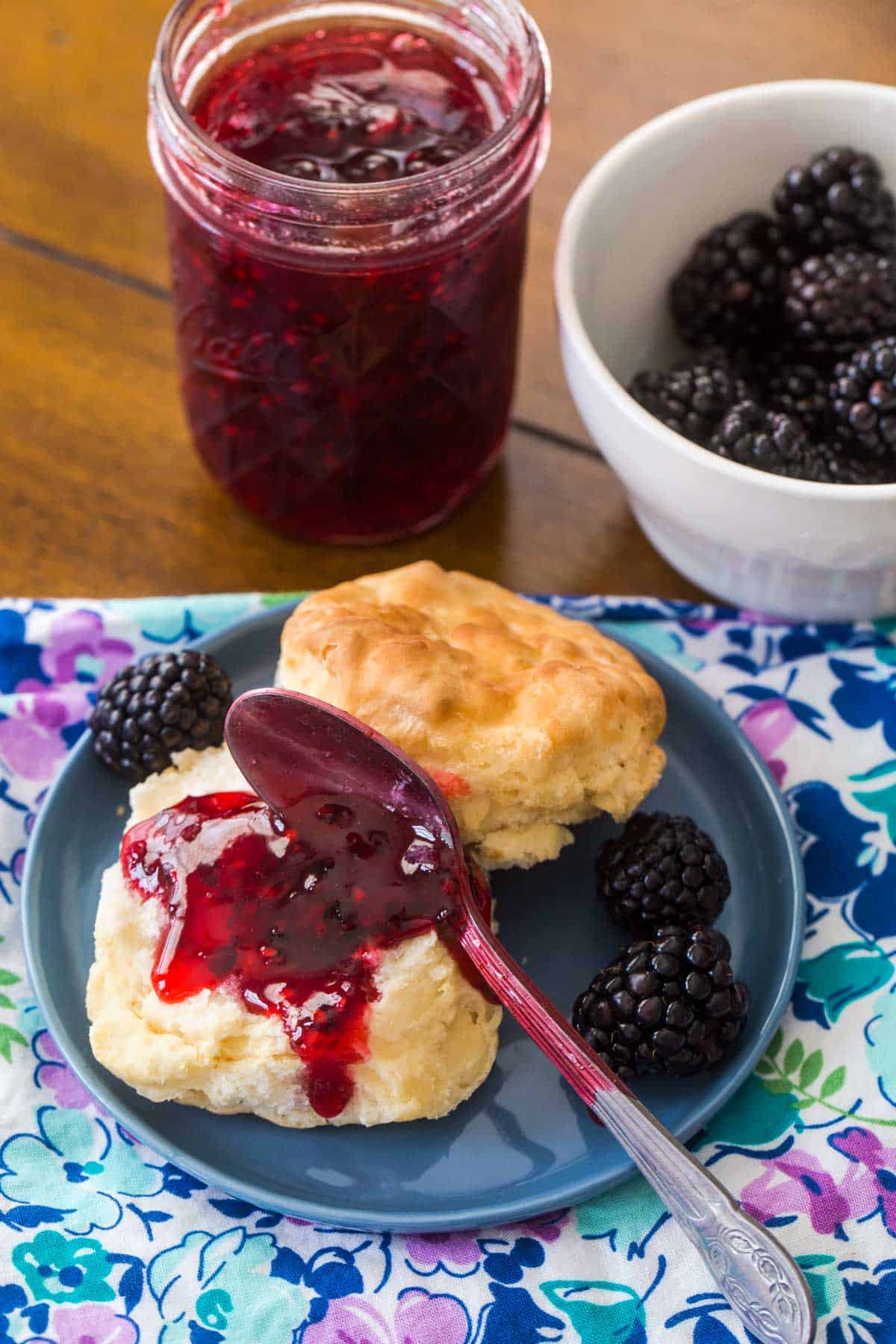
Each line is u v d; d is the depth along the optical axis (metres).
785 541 0.48
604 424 0.48
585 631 0.49
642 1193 0.44
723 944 0.44
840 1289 0.43
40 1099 0.45
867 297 0.50
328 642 0.46
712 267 0.51
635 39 0.58
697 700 0.49
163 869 0.45
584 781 0.46
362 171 0.48
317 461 0.50
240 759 0.45
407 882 0.45
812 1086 0.45
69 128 0.57
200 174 0.46
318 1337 0.43
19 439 0.53
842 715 0.50
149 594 0.52
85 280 0.55
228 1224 0.44
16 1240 0.44
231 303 0.48
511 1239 0.44
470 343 0.49
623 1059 0.44
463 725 0.45
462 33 0.49
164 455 0.53
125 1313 0.43
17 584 0.52
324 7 0.49
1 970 0.47
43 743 0.49
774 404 0.51
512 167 0.47
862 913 0.47
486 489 0.53
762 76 0.58
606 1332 0.43
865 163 0.50
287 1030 0.44
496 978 0.44
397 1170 0.44
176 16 0.47
